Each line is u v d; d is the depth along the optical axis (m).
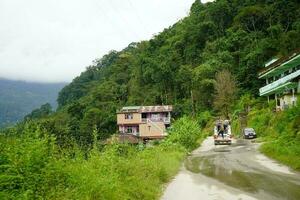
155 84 94.25
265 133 45.50
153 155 20.45
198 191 14.28
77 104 88.56
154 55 103.56
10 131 8.94
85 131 64.62
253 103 62.50
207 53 83.62
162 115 76.31
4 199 6.81
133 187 12.41
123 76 114.12
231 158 26.39
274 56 66.19
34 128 9.69
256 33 78.69
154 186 14.62
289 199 11.80
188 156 30.81
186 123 40.84
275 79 58.88
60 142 10.73
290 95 47.53
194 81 77.44
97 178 9.94
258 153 28.34
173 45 98.38
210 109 73.69
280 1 81.12
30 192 7.33
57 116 82.50
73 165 9.83
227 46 80.50
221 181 16.33
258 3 86.94
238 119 57.16
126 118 75.94
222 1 90.50
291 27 77.69
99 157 11.91
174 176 18.91
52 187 8.20
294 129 28.61
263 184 14.75
